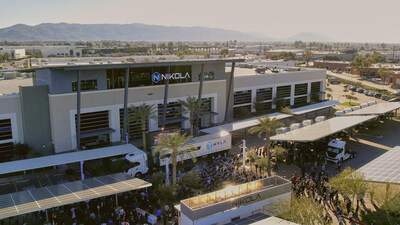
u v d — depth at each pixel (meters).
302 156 49.53
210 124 71.69
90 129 56.34
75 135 54.53
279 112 76.56
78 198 30.91
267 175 44.41
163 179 41.31
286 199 30.31
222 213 28.03
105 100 56.66
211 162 49.44
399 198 31.84
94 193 32.25
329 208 35.41
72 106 53.59
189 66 65.88
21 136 52.28
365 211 33.81
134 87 59.28
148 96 61.25
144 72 60.31
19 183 42.62
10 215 27.14
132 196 37.00
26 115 51.53
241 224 27.81
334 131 50.31
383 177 33.06
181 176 42.66
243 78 79.44
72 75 53.19
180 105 65.81
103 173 46.19
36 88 51.94
